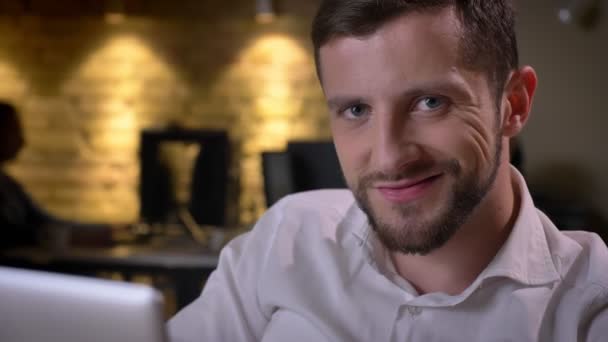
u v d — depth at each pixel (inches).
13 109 158.7
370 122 35.5
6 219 141.3
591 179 209.5
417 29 34.0
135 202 240.2
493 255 40.7
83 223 161.2
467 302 40.7
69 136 242.1
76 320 28.3
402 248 36.0
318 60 37.2
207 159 186.4
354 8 34.4
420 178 34.9
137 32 238.8
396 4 34.0
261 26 234.8
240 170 236.2
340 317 44.1
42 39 241.1
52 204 243.4
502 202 40.1
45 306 28.7
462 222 35.9
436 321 41.3
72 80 241.3
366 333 43.1
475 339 40.6
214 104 237.9
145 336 27.6
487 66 35.5
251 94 236.4
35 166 243.1
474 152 35.4
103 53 239.9
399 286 42.9
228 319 48.6
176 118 239.1
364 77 34.8
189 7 237.0
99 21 239.1
